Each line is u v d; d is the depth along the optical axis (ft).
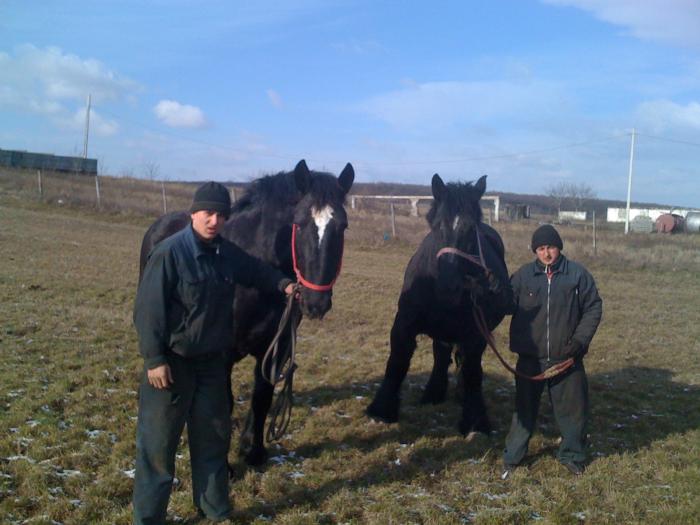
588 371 26.17
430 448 16.56
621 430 18.81
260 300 13.82
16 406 16.88
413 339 18.26
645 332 35.04
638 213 171.94
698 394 23.32
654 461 16.08
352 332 30.66
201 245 11.14
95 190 95.40
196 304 10.78
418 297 17.30
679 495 13.94
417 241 66.33
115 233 62.03
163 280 10.59
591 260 60.64
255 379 14.67
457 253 15.76
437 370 20.71
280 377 13.12
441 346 20.52
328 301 13.17
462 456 16.02
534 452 16.62
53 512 11.77
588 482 14.53
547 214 191.72
